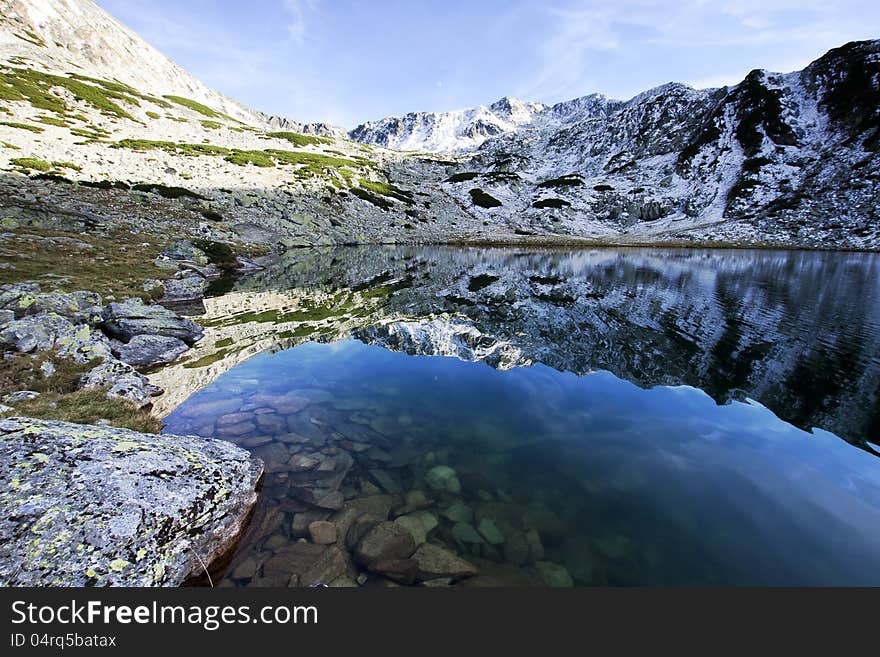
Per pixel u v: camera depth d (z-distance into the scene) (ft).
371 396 35.24
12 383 30.96
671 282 107.14
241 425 29.84
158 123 260.42
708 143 363.76
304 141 368.48
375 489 22.57
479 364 44.24
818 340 53.47
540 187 383.24
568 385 38.32
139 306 52.37
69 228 101.24
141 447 21.43
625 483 22.99
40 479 17.75
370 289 93.40
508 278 115.14
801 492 22.35
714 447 27.30
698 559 17.58
